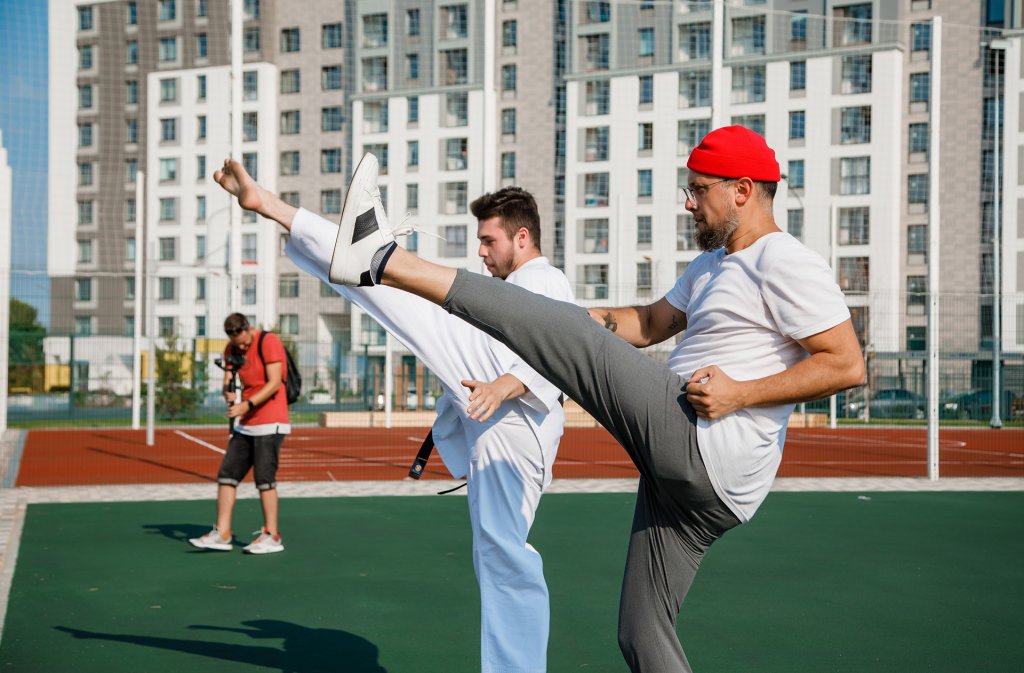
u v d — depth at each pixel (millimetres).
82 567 6898
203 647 4910
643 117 62594
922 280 58188
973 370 32781
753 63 60594
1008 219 51250
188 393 30234
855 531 8492
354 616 5570
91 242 70438
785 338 2914
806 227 59312
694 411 2830
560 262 64312
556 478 13039
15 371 31500
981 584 6422
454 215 67562
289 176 70750
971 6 57375
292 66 70688
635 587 3090
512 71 66812
